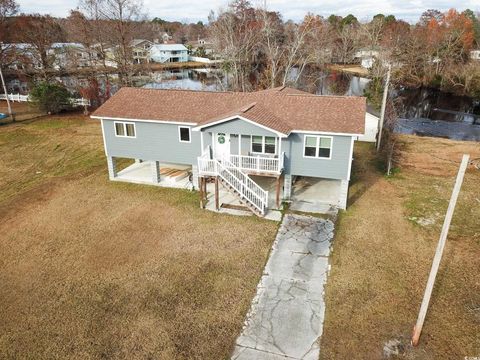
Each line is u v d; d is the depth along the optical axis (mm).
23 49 57688
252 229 18281
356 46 90812
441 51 65188
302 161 20219
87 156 29609
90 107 45969
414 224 18625
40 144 32688
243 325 12344
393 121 33969
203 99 22938
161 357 11109
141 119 21859
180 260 15883
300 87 58031
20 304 13391
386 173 25562
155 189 23031
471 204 20797
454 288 13914
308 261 15711
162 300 13516
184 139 22125
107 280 14633
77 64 64562
